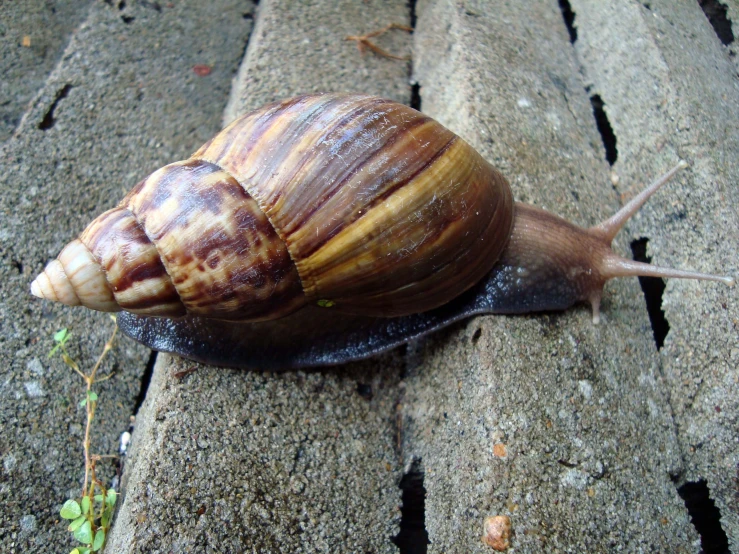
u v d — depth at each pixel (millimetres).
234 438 115
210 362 119
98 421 127
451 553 110
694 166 141
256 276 108
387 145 110
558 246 127
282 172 108
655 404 128
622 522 113
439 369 128
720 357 126
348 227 108
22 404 123
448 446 120
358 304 118
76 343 132
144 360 137
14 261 136
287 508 112
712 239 135
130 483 110
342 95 117
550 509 109
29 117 155
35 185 145
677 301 135
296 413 122
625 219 134
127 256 106
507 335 122
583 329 128
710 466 123
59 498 118
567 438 116
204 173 110
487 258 120
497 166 141
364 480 121
